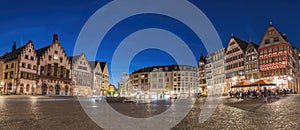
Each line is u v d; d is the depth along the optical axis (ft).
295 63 241.96
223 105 68.54
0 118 32.58
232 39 260.42
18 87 226.79
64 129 24.68
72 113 42.06
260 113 41.29
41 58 251.80
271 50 216.95
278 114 38.86
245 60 239.30
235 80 247.50
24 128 24.79
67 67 277.64
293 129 24.26
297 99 92.84
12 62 237.86
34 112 42.52
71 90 279.49
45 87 251.19
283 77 205.26
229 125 27.45
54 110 48.44
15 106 57.77
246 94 138.10
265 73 219.41
